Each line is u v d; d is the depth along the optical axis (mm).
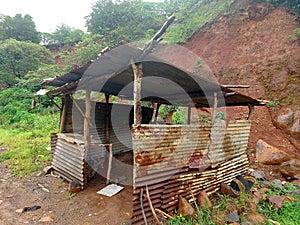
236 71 9672
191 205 3621
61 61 23469
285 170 5254
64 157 4871
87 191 4262
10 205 3680
